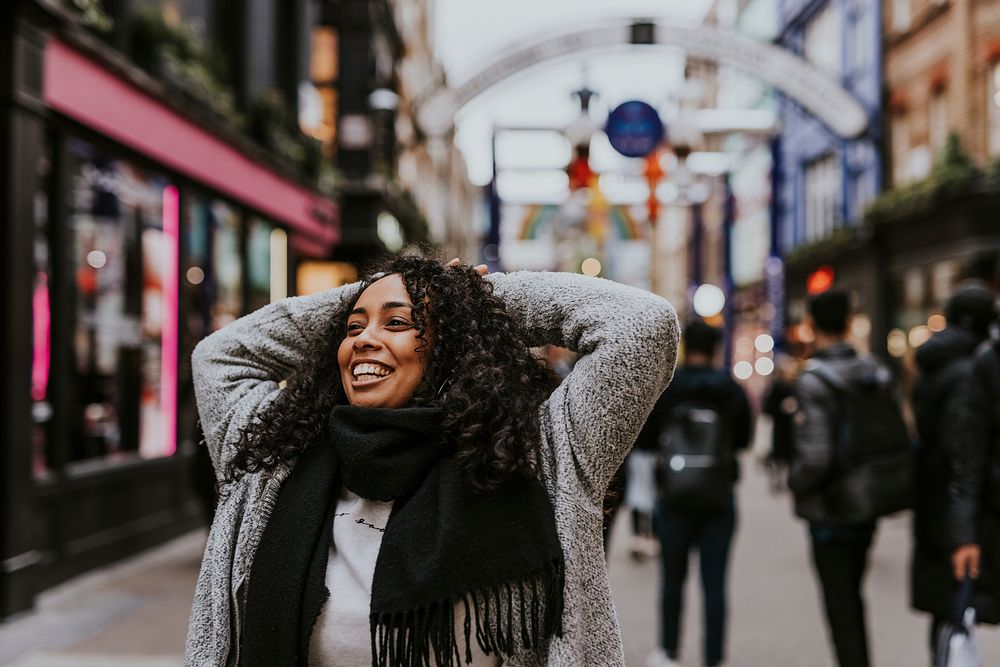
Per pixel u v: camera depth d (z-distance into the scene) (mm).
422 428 1447
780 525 9586
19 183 5988
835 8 22562
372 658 1377
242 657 1487
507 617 1424
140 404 8211
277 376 1761
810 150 23766
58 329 6723
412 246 1767
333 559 1494
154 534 8234
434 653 1380
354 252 16562
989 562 3260
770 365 25688
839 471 3695
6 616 5688
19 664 4812
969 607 3271
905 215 17578
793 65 12039
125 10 7969
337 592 1458
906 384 18234
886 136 19953
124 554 7625
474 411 1426
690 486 4457
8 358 5863
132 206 8047
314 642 1451
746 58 11945
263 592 1461
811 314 3953
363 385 1525
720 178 15008
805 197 24391
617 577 7172
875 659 4855
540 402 1587
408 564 1386
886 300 19312
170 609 6035
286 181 11992
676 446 4578
